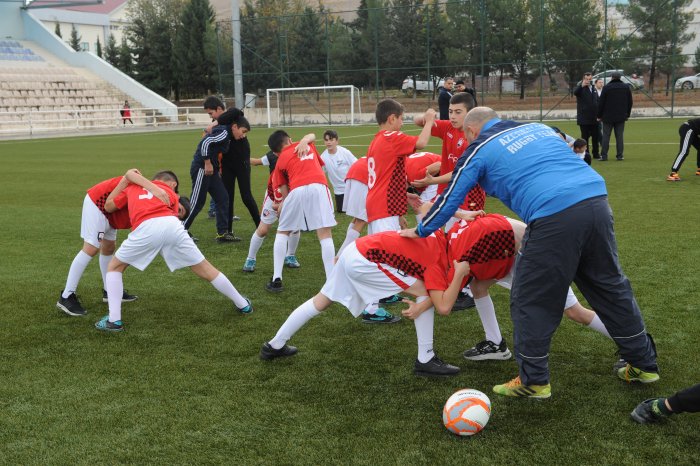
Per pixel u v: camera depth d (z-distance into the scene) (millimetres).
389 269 3607
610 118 13148
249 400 3490
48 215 9289
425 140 4918
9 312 5070
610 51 27234
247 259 6203
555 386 3576
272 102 32781
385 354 4125
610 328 3406
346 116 31672
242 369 3916
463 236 3619
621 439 3002
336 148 8938
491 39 28641
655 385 3547
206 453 2949
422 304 3631
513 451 2924
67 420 3293
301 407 3398
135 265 4621
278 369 3910
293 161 5516
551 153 3230
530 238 3195
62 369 3953
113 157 17656
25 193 11391
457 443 3006
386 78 31031
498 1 28172
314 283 5801
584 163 3277
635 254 6184
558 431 3092
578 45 27391
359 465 2828
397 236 3627
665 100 26656
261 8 54344
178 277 6051
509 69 28688
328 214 5492
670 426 3104
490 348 3984
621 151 13383
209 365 3986
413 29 30156
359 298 3779
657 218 7742
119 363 4035
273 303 5234
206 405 3438
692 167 12070
